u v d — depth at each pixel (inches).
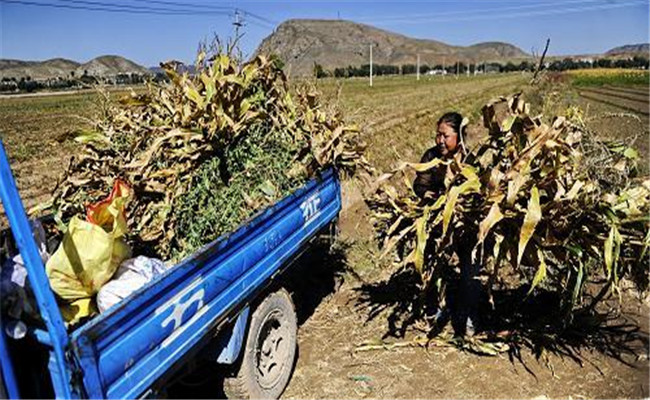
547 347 179.6
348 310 210.8
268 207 149.4
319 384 162.7
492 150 163.5
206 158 166.2
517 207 152.7
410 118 865.5
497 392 157.6
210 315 120.4
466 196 160.4
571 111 177.8
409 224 177.3
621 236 157.5
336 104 218.5
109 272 109.3
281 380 156.6
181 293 109.7
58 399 88.8
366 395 157.3
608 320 195.8
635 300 211.5
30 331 87.5
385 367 171.2
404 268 197.8
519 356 174.9
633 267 165.9
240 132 178.4
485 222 147.4
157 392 105.3
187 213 156.7
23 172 490.6
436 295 215.9
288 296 161.3
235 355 133.6
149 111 192.4
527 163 150.4
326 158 194.7
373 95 1510.8
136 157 172.7
